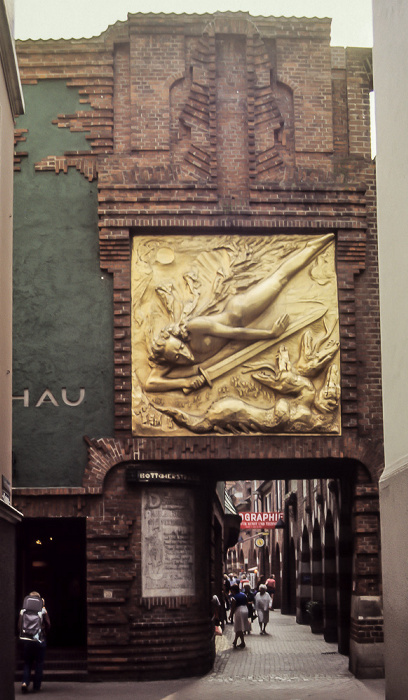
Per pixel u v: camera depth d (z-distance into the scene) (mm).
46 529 24578
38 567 24469
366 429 20750
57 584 24406
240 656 25844
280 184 21344
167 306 20766
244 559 85688
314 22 22156
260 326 20812
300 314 20984
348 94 22094
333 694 18062
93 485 20359
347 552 23406
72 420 20656
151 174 21328
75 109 21719
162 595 20328
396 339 13844
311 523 34531
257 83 21922
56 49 21828
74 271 21141
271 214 21219
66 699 17469
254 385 20641
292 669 22156
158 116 21625
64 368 20812
